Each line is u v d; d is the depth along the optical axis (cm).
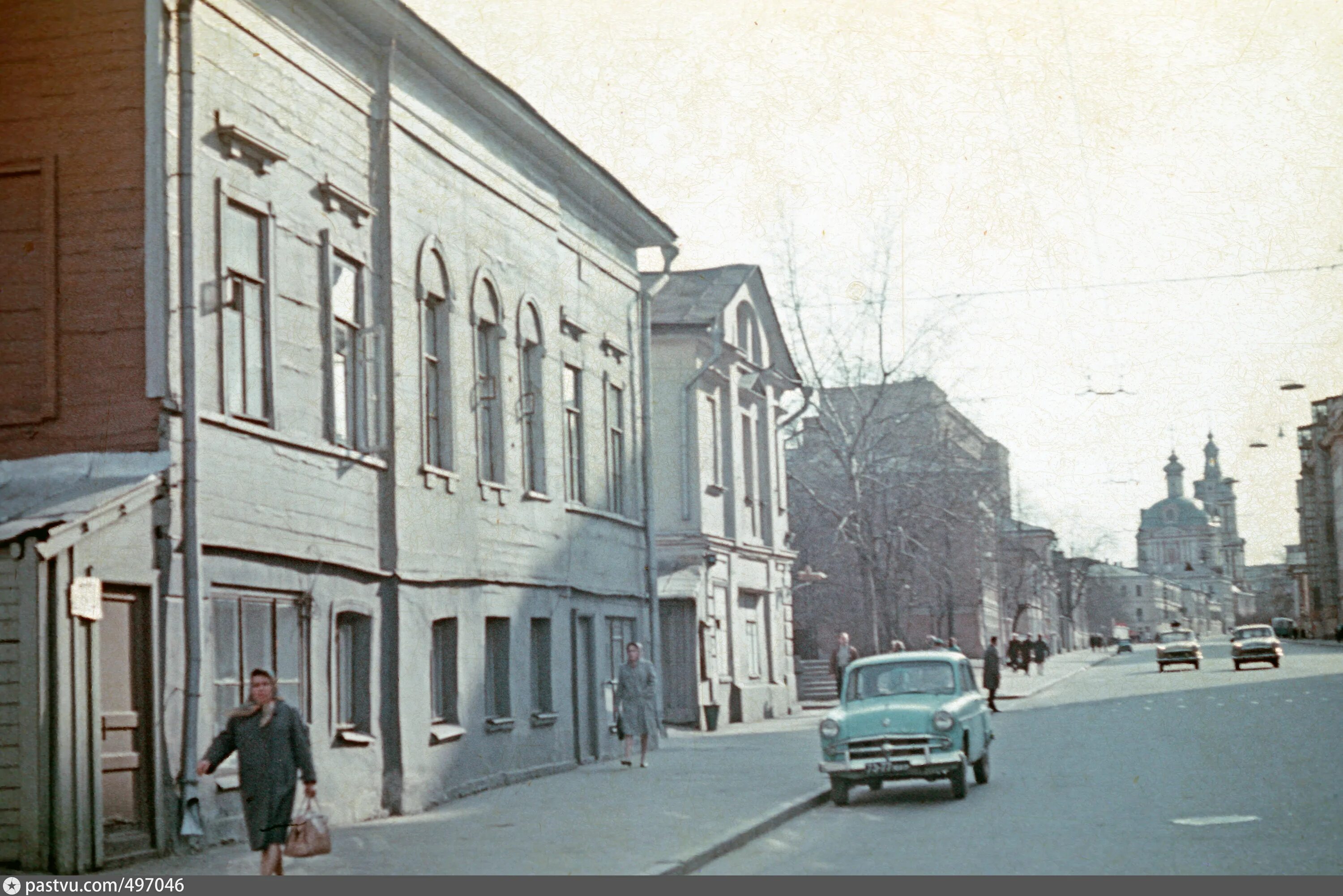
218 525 1702
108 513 1509
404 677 2142
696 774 2545
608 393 3212
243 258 1809
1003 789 2188
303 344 1931
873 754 2056
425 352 2300
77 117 1669
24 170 1666
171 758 1591
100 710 1495
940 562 6769
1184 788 2058
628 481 3316
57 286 1653
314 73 1998
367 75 2161
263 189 1850
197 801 1605
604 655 3102
